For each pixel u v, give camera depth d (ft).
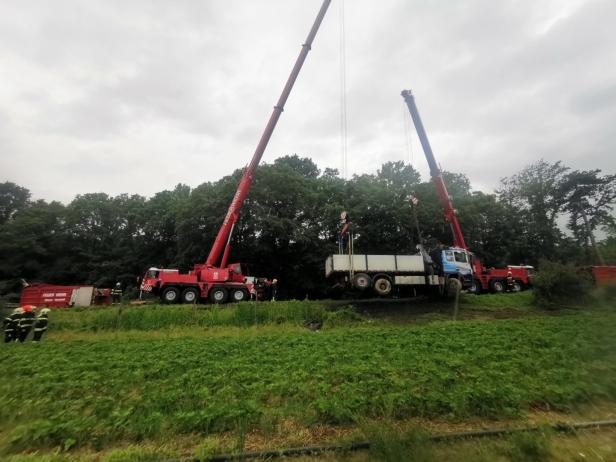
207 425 19.89
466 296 82.84
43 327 53.88
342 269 76.79
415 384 25.00
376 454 16.51
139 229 170.30
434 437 17.85
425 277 78.69
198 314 68.18
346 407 21.39
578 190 155.12
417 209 119.14
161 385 27.66
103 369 33.06
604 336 37.99
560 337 40.81
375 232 122.21
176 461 16.67
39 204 200.75
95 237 183.42
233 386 26.37
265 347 41.70
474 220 126.41
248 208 119.03
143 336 57.47
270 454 17.17
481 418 20.84
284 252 126.31
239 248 122.42
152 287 82.99
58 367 33.88
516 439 17.02
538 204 159.33
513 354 33.76
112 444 19.11
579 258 147.02
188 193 179.01
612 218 149.18
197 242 123.95
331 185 140.67
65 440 18.94
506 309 75.51
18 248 169.37
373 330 53.83
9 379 31.12
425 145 88.94
